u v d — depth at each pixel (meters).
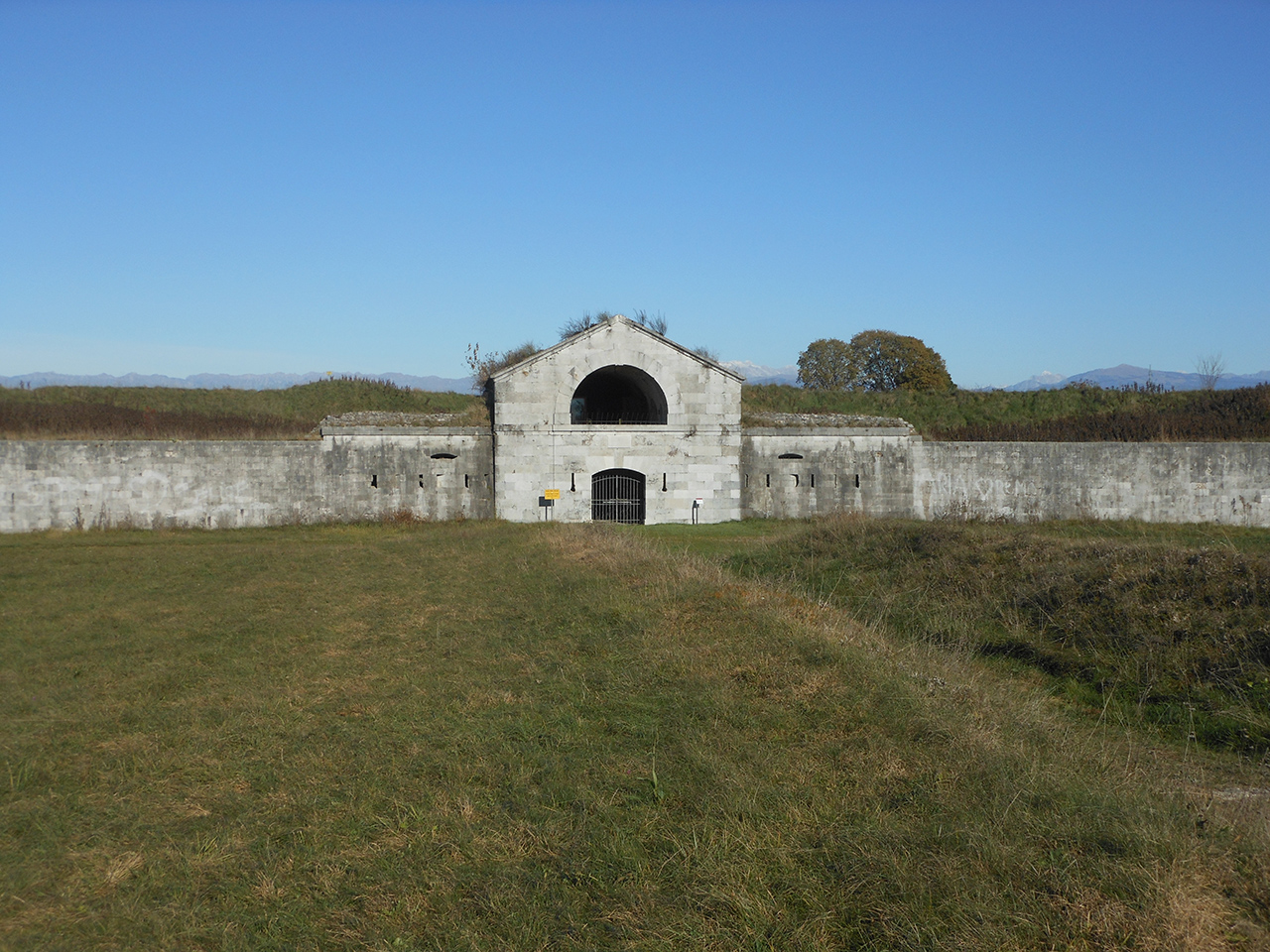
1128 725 11.41
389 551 25.22
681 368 35.38
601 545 22.09
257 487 33.03
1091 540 18.02
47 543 28.30
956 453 36.44
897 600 17.59
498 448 34.47
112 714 11.12
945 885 6.52
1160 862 6.61
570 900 6.69
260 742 10.06
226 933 6.40
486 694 11.51
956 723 9.46
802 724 9.77
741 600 14.92
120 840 7.80
